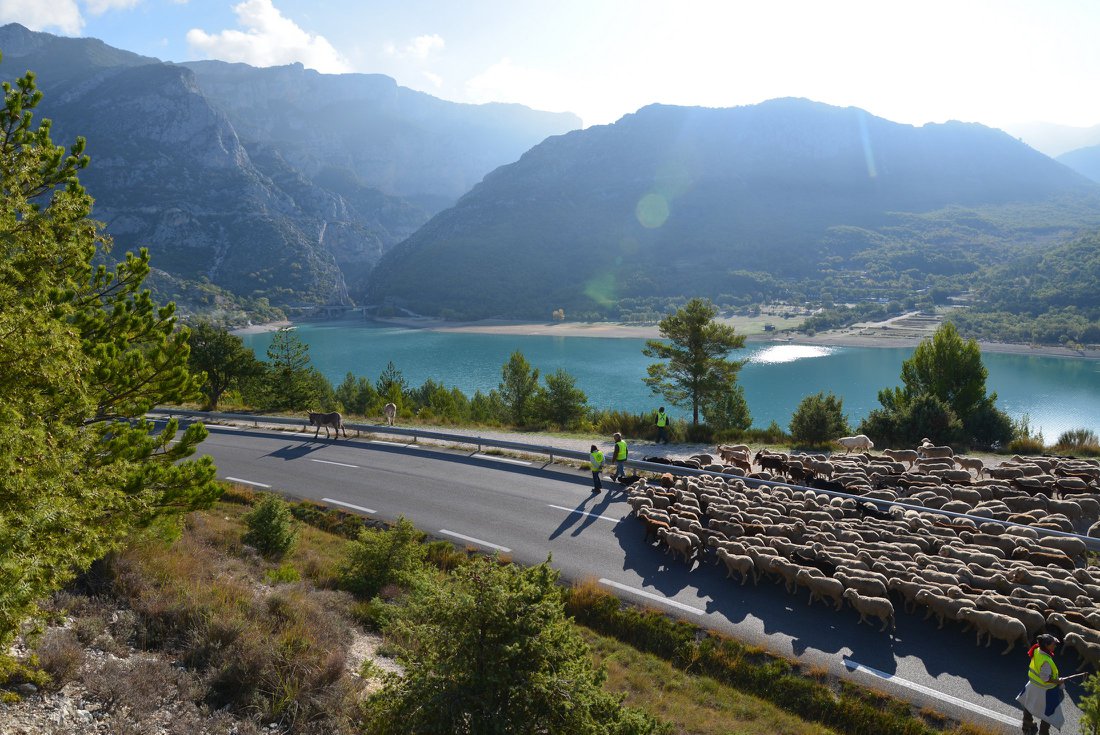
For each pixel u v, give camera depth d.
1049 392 116.50
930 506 18.48
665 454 28.06
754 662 11.80
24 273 7.68
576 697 6.92
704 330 35.38
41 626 6.14
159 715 7.23
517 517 19.05
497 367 146.75
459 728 6.50
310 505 20.42
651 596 14.25
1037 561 14.26
